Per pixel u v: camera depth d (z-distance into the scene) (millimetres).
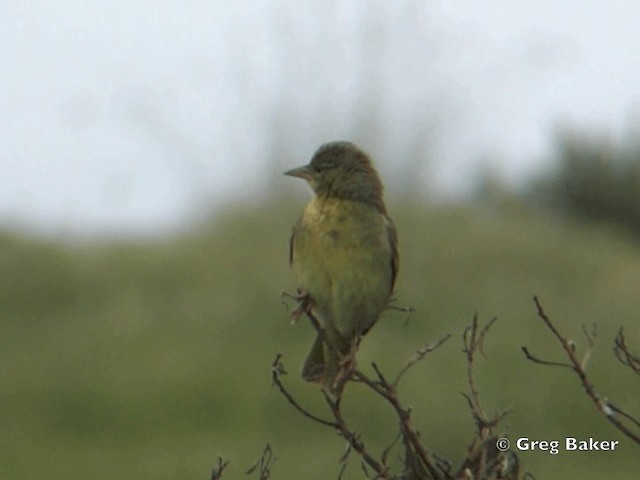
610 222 27875
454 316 17016
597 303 17625
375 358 15836
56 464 14836
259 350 16781
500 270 18500
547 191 28250
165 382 16234
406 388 15195
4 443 15336
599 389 15219
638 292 18266
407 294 17422
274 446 15039
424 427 14375
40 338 17578
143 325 17500
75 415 15953
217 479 6840
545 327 16672
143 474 14531
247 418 15664
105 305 18250
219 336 17141
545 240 19719
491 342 16062
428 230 19219
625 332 16469
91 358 16766
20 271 18859
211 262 18906
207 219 20406
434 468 5926
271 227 19828
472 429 14352
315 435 15195
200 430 15578
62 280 18734
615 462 14352
